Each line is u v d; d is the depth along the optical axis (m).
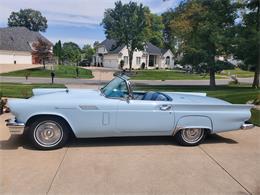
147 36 49.66
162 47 65.62
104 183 3.86
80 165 4.43
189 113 5.47
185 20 21.84
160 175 4.17
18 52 50.12
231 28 19.83
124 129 5.29
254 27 19.88
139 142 5.72
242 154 5.20
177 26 23.19
